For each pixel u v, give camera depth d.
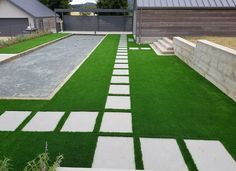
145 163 3.18
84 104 5.18
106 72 8.02
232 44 8.75
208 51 6.96
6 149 3.46
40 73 8.12
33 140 3.71
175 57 10.77
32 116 4.58
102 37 21.56
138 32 15.66
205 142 3.66
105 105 5.13
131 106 5.07
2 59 9.83
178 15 15.18
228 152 3.40
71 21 27.53
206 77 7.20
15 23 22.83
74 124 4.25
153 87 6.39
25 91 6.16
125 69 8.45
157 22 15.37
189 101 5.36
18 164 3.10
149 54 11.63
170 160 3.24
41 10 25.75
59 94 5.81
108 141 3.70
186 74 7.76
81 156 3.31
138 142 3.67
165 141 3.70
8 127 4.13
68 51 13.11
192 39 12.03
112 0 30.23
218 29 15.39
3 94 5.91
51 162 3.17
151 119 4.45
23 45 14.34
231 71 5.50
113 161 3.22
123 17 26.95
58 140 3.71
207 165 3.13
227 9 14.91
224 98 5.55
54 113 4.72
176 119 4.45
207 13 15.08
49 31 23.25
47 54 12.06
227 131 3.99
